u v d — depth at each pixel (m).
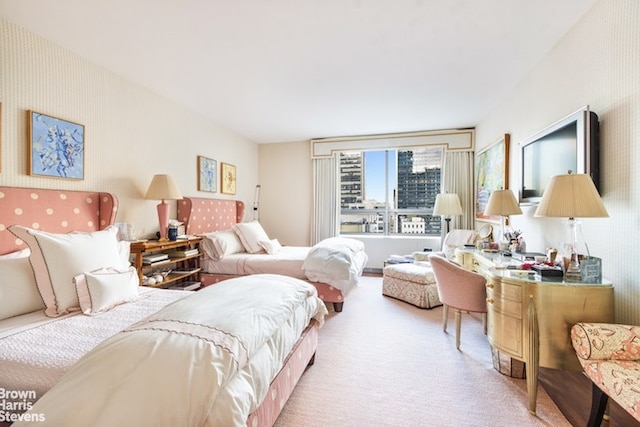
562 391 1.91
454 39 2.27
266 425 1.38
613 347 1.42
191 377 1.00
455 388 1.93
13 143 2.03
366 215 5.61
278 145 5.75
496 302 1.98
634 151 1.58
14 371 1.22
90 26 2.07
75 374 1.00
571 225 1.86
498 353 2.12
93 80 2.59
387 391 1.90
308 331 2.10
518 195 2.99
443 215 4.64
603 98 1.81
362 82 3.04
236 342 1.17
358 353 2.40
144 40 2.26
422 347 2.51
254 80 2.99
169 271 3.28
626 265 1.65
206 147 4.23
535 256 2.42
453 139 4.85
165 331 1.15
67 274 1.79
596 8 1.86
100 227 2.58
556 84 2.33
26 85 2.10
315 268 3.25
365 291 4.22
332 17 2.00
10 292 1.67
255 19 2.02
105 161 2.70
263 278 2.10
